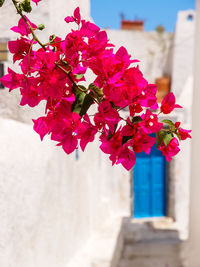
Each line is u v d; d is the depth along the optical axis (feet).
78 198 14.40
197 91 17.80
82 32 2.56
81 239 15.16
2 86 4.37
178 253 19.75
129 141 2.59
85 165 16.08
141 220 22.62
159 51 24.43
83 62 2.51
